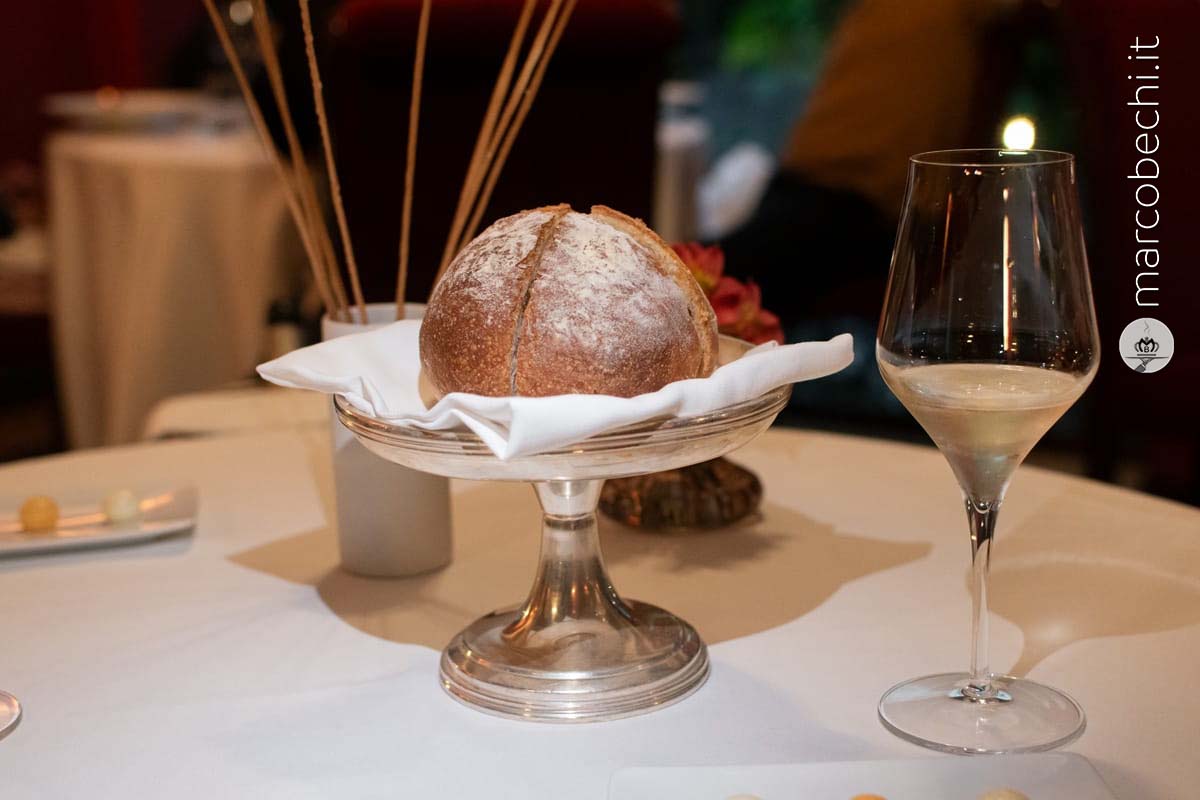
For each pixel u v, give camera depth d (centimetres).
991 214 94
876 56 293
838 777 90
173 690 103
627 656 101
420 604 112
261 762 96
